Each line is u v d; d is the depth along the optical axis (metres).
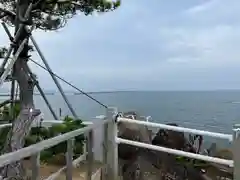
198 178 4.53
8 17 4.95
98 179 4.34
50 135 5.78
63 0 4.73
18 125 4.34
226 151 4.58
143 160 4.71
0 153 4.48
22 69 4.48
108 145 4.51
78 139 4.72
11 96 5.12
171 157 4.76
